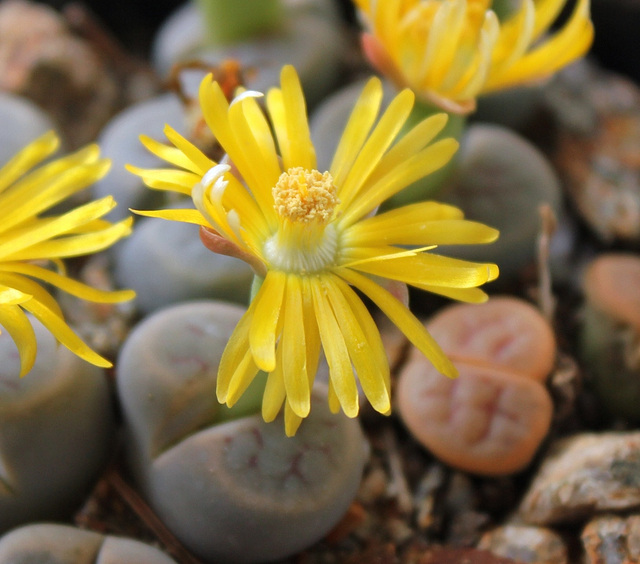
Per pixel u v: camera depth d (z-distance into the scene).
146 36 0.25
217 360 0.16
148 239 0.18
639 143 0.22
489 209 0.19
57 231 0.15
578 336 0.19
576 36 0.17
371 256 0.15
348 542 0.17
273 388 0.15
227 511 0.16
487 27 0.16
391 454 0.18
